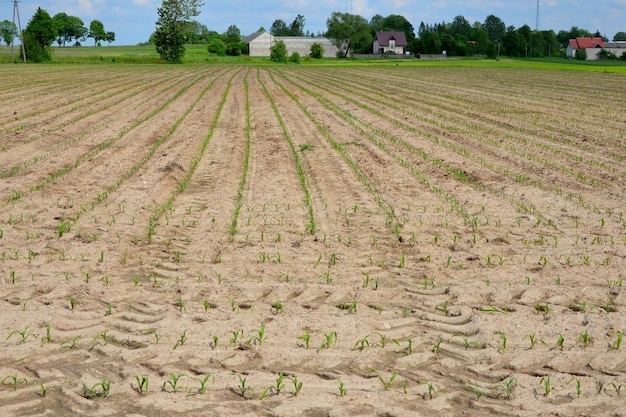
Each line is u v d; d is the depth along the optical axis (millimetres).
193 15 91750
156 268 7715
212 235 9000
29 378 5090
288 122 22516
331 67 79000
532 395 4844
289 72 63031
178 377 5047
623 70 67375
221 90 36844
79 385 4980
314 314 6332
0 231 8859
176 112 24938
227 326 6039
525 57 123375
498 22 190625
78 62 85188
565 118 24234
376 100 31891
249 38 136625
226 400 4762
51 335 5828
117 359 5422
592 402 4719
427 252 8352
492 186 12422
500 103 30516
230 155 15578
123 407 4648
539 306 6547
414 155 15867
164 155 15219
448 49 129000
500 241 8891
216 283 7164
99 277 7352
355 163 14672
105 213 10055
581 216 10148
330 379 5105
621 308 6512
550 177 13250
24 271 7492
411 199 11281
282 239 8852
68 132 19125
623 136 19422
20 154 15242
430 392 4836
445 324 6160
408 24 178125
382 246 8617
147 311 6426
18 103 27422
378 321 6195
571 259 8055
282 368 5277
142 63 87938
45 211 10125
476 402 4750
